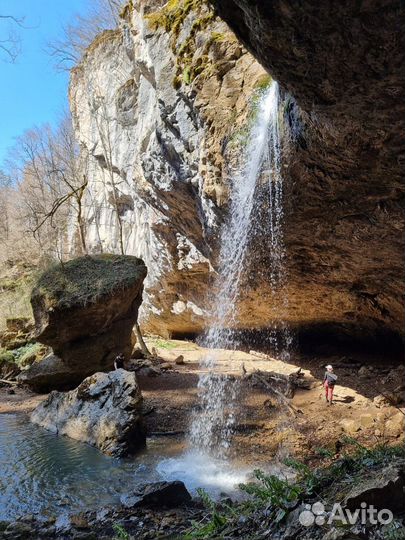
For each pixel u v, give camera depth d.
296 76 4.78
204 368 14.25
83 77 25.80
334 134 5.77
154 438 9.16
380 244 8.26
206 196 9.68
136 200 20.19
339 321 13.32
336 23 3.98
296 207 8.05
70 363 12.67
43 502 6.34
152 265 17.52
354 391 10.91
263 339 16.59
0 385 14.11
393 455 4.34
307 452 7.96
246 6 4.03
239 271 11.90
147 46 11.62
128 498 6.01
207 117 9.09
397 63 4.27
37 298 12.45
